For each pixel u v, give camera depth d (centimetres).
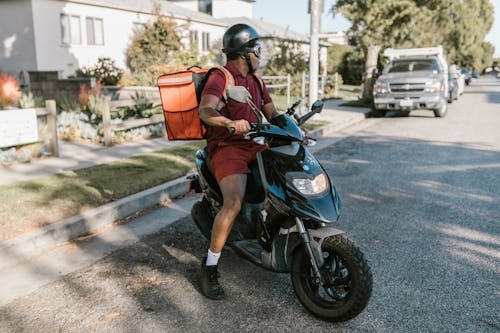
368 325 320
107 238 471
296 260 335
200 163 398
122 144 917
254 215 359
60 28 2098
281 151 328
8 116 720
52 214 488
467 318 328
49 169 693
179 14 2756
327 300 332
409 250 445
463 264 414
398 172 750
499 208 570
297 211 310
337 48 4581
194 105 361
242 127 310
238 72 350
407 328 316
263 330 315
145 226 505
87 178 631
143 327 317
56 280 382
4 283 376
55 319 325
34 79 1487
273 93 2369
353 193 633
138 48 2330
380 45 2014
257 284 379
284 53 2464
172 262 418
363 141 1062
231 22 3488
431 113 1723
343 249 309
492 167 779
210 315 333
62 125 987
